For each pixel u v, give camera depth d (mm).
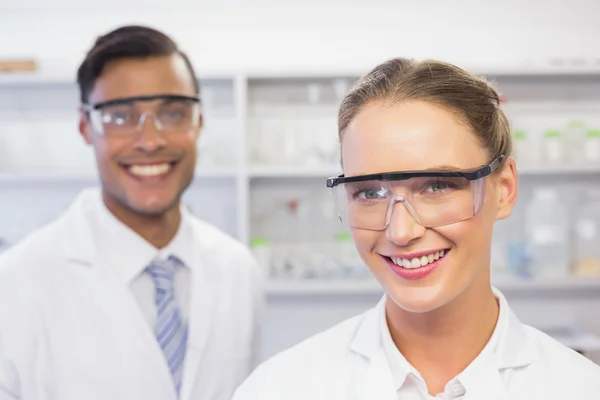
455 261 855
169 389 1431
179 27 3080
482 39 3064
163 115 1454
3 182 3104
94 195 1628
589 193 3082
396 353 930
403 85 844
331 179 893
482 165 862
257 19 3074
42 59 3049
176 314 1502
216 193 3148
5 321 1388
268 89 3082
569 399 901
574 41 3061
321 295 3172
